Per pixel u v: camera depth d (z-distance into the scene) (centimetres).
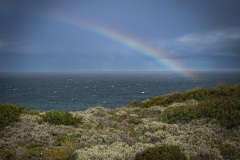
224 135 1594
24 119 1961
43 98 10162
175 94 3050
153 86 16800
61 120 1956
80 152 1275
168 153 1172
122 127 1928
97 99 9744
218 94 2819
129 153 1284
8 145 1399
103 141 1545
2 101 8675
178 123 1956
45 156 1279
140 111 2639
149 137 1602
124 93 12062
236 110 1877
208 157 1248
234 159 1235
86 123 1998
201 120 1883
